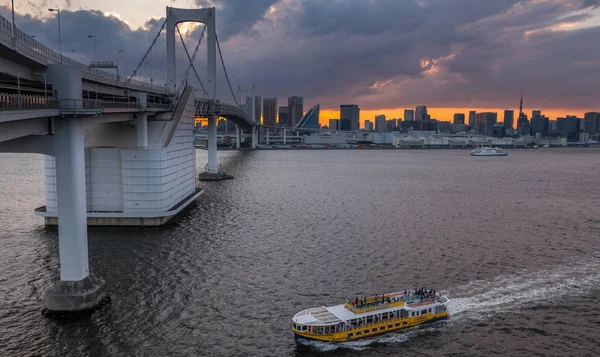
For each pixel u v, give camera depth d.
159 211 93.94
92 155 93.00
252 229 93.19
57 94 53.81
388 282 64.94
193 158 125.00
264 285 63.25
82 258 56.00
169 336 49.50
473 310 56.94
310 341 49.06
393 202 130.88
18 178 173.00
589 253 79.50
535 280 66.25
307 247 81.06
